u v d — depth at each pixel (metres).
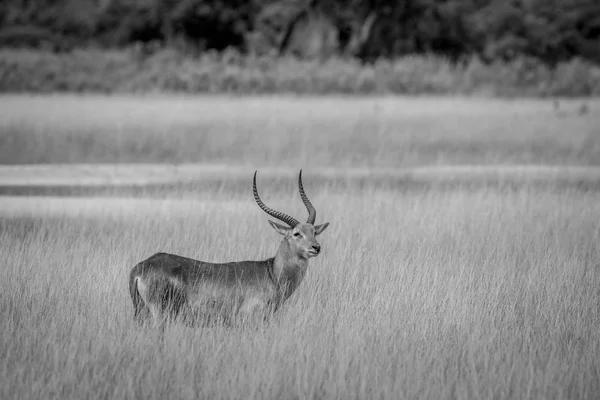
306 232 24.33
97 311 24.19
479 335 23.14
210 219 37.47
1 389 18.88
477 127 82.31
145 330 22.47
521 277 29.47
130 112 90.06
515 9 145.38
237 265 24.23
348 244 32.16
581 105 103.06
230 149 69.31
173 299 23.09
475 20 144.62
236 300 23.66
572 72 124.00
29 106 93.19
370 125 81.69
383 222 38.78
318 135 75.62
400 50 140.00
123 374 19.84
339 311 25.22
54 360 20.30
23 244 31.27
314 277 28.31
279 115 89.19
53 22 151.62
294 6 138.75
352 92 114.69
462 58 137.38
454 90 117.62
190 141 71.31
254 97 108.06
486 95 115.12
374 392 19.34
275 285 24.33
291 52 139.62
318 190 50.25
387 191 49.31
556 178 57.69
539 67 128.62
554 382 19.86
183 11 138.12
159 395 18.98
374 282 27.94
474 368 20.12
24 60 116.94
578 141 74.81
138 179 55.00
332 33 138.75
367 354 21.22
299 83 114.12
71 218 39.81
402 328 23.78
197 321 23.34
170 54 125.31
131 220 38.69
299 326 23.27
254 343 21.80
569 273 29.66
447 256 32.34
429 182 55.78
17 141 67.12
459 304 25.67
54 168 58.69
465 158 67.81
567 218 40.84
